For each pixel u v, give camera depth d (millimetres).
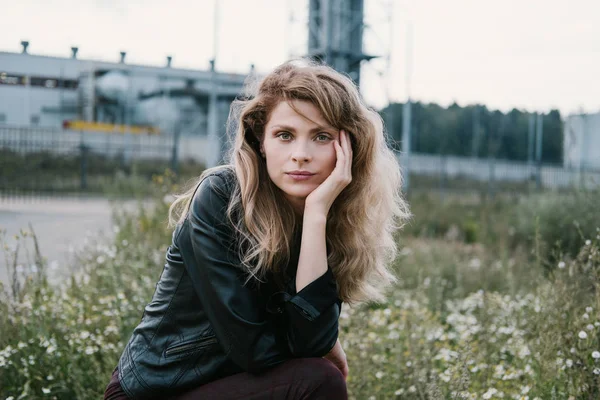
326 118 2021
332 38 19812
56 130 27594
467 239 10703
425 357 3363
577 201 6824
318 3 20078
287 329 2010
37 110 28156
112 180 21531
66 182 24172
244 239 2000
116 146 28703
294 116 2016
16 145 25781
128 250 5055
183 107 30469
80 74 28938
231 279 1959
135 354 2074
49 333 3428
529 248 7836
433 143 47875
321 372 1965
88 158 27078
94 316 3850
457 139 48094
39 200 19031
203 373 2020
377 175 2207
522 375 3221
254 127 2107
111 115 29375
